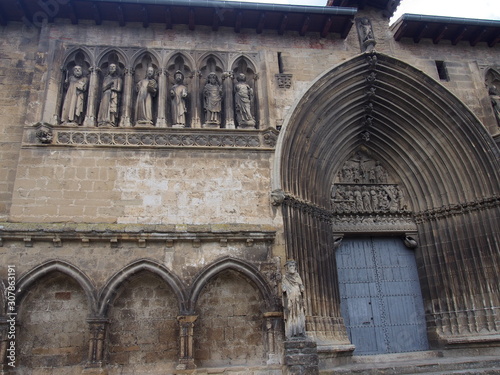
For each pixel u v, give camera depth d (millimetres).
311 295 13016
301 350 11289
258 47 15547
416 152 16391
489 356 13430
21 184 12609
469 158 15406
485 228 14711
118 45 14680
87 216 12539
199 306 12406
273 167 13719
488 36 17172
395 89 15914
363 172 16719
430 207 16000
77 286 12117
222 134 14047
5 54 14438
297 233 13359
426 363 12562
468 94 16406
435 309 15141
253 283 12633
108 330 11766
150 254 12227
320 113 15148
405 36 16828
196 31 15375
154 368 11766
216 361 12031
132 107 14148
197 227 12578
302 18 15477
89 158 13156
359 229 15867
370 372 11969
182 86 14492
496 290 14141
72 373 11406
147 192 13031
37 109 13508
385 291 15719
